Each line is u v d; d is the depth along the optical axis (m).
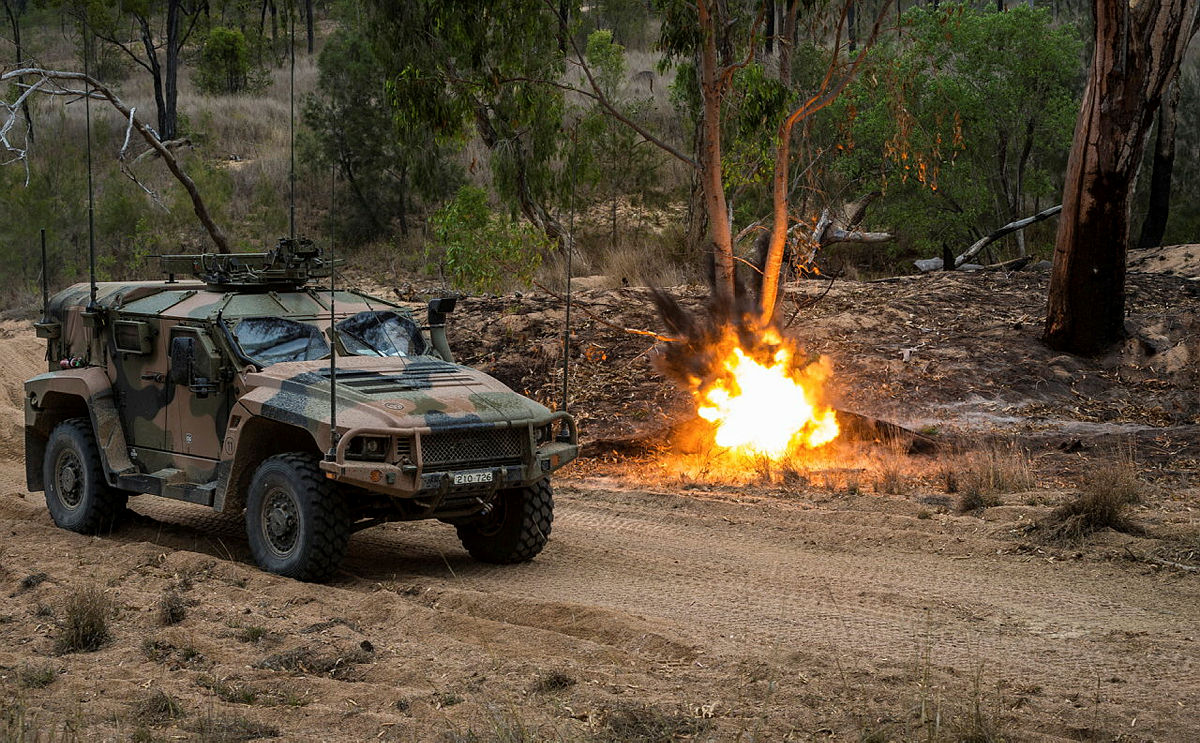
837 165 24.53
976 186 24.48
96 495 9.52
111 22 38.41
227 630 6.68
